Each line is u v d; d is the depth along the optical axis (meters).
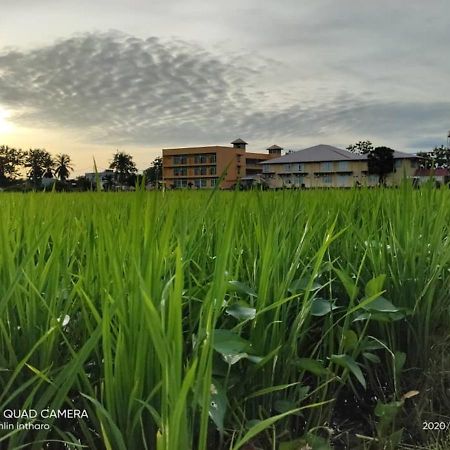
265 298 1.72
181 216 2.08
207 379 1.13
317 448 1.61
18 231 2.04
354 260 2.59
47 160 72.19
